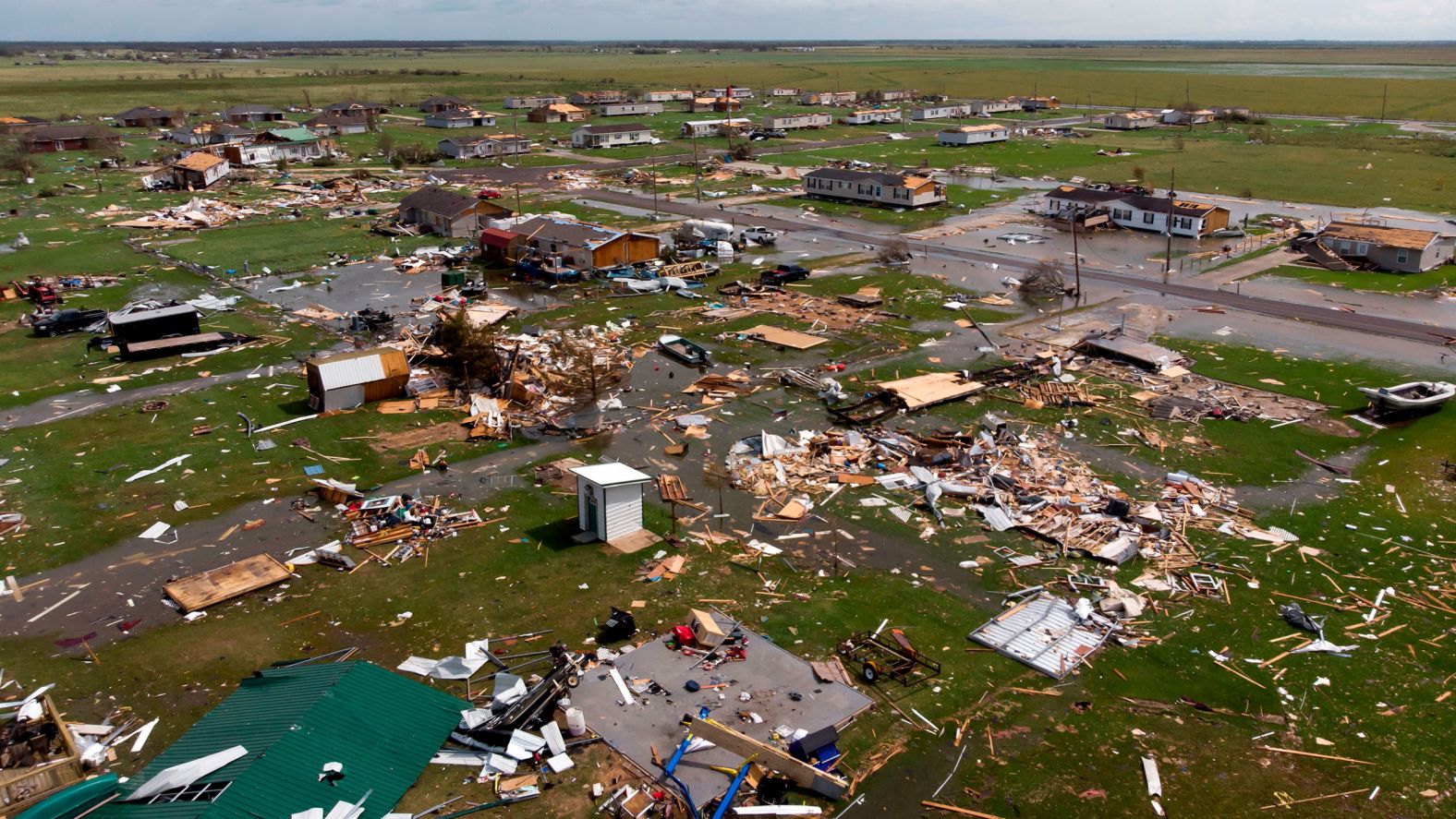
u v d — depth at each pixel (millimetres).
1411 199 104688
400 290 70000
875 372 52312
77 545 34219
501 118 193250
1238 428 44719
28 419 45812
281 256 80625
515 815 21797
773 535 35156
